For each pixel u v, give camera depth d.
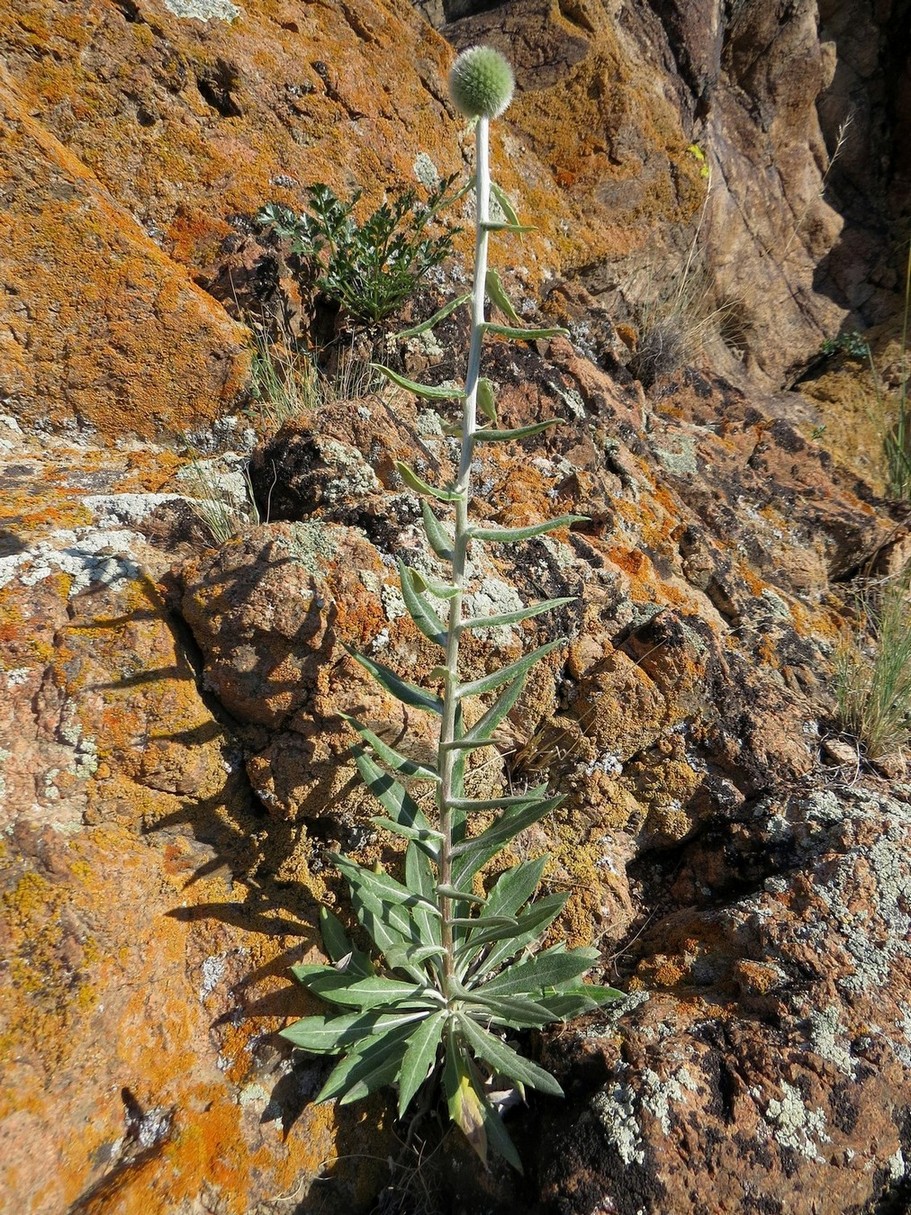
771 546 3.38
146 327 2.68
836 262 5.80
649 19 4.68
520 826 1.74
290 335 3.08
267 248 3.09
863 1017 1.83
